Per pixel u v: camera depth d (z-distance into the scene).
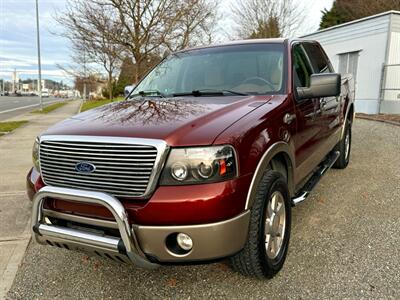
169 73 3.97
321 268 2.83
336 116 4.77
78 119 2.80
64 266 3.03
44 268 3.01
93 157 2.28
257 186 2.39
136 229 2.16
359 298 2.45
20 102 46.00
